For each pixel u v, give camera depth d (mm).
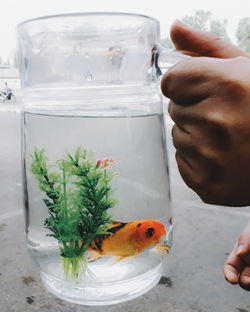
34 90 275
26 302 548
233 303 558
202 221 889
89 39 267
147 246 268
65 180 259
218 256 704
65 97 271
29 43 273
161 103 295
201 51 247
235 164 198
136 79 274
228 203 222
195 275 633
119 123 262
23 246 724
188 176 222
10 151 1789
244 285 349
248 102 188
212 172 206
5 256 681
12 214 928
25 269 635
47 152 263
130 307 541
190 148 207
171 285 600
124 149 262
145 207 271
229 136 191
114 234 261
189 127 206
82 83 272
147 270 278
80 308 536
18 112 3994
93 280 267
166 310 538
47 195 264
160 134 286
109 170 259
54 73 272
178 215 932
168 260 685
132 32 266
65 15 261
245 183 206
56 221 263
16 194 1119
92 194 257
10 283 593
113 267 267
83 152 257
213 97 193
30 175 278
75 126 257
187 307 547
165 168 291
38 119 267
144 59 272
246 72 192
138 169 268
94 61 270
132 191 265
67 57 270
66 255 266
